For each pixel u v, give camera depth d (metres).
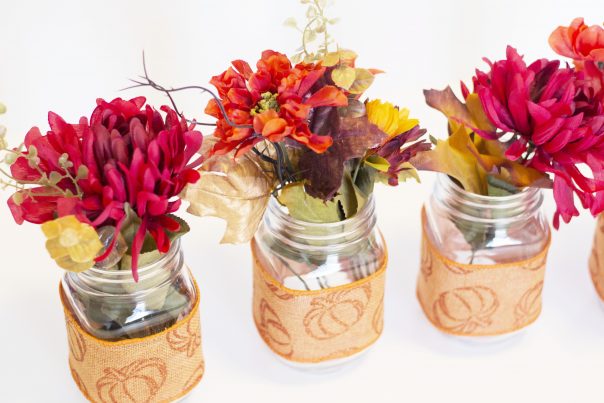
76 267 0.78
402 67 1.46
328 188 0.86
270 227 0.96
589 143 0.89
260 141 0.86
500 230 1.00
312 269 0.95
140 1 1.48
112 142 0.79
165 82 1.43
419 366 1.09
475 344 1.11
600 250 1.11
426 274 1.08
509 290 1.03
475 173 0.98
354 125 0.85
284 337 1.01
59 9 1.47
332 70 0.86
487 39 1.50
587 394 1.06
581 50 0.96
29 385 1.04
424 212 1.08
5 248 1.20
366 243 0.97
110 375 0.93
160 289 0.89
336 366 1.08
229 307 1.14
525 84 0.90
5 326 1.10
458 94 1.43
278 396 1.05
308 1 0.84
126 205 0.78
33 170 0.81
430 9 1.52
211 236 1.22
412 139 0.90
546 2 1.53
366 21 1.51
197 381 1.01
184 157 0.81
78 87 1.41
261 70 0.82
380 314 1.04
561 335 1.12
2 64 1.43
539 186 0.94
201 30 1.48
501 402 1.05
